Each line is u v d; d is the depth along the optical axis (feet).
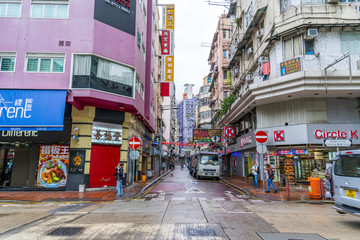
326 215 24.58
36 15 45.09
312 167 53.98
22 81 42.65
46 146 46.73
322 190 35.60
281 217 23.41
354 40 46.34
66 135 45.47
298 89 44.55
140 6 59.77
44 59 44.01
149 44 70.54
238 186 53.67
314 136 46.62
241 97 59.31
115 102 46.09
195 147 185.78
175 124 262.88
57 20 44.98
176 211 26.21
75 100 42.57
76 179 44.19
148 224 20.43
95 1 46.26
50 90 41.88
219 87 115.55
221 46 114.42
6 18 44.45
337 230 18.88
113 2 48.96
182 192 43.96
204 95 168.45
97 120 47.52
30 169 46.14
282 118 51.93
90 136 45.91
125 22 50.60
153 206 29.53
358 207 20.18
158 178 76.69
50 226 19.85
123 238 16.69
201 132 84.89
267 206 29.99
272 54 52.70
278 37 50.03
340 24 45.03
